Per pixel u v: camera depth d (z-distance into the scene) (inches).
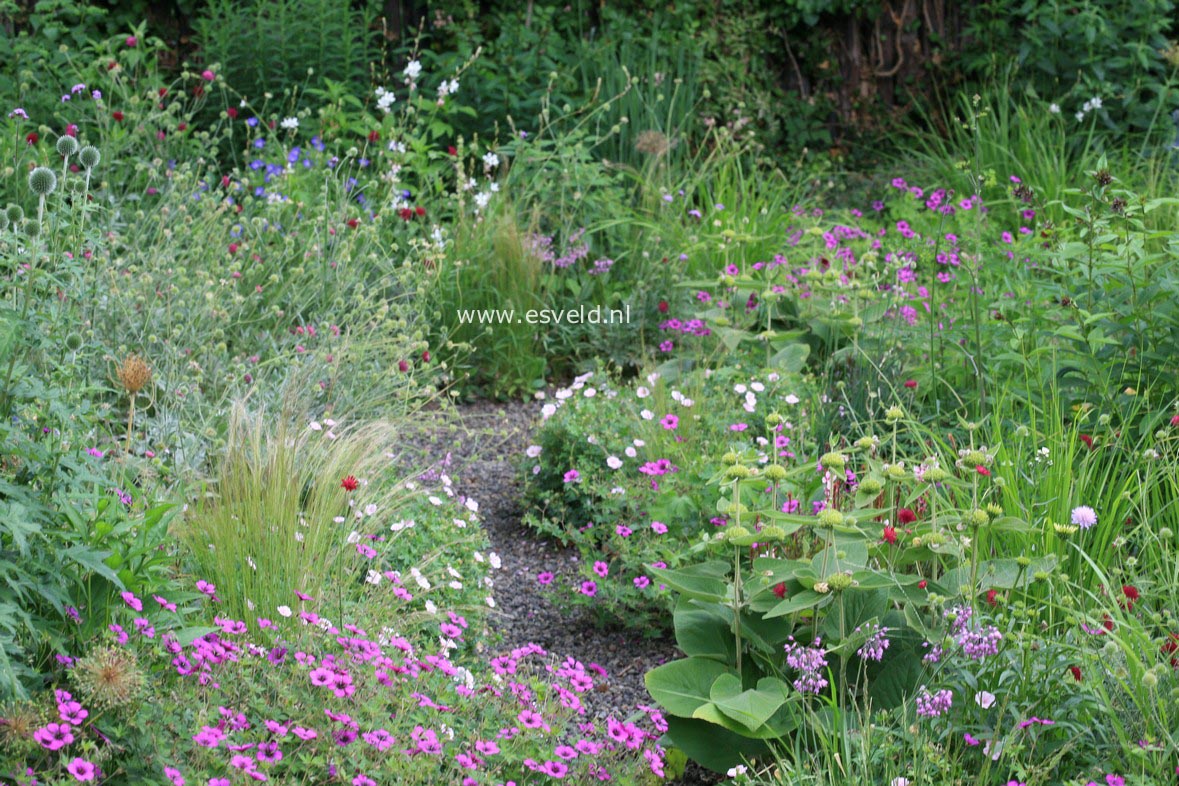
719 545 162.9
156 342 191.5
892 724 126.2
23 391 112.8
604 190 302.0
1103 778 114.0
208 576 136.5
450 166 315.9
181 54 343.0
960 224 291.3
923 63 390.9
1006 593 137.7
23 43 304.8
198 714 105.0
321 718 111.1
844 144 389.1
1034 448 168.6
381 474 179.0
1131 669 119.1
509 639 165.0
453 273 253.4
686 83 355.3
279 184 254.8
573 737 130.3
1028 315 211.9
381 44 350.3
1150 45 365.1
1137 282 193.3
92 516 110.4
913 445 195.6
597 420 202.7
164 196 240.8
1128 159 324.8
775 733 125.4
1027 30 368.5
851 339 237.0
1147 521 153.3
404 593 145.0
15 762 92.7
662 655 162.2
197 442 170.2
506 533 195.3
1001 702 121.4
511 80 329.7
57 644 102.7
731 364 233.5
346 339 198.1
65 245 166.9
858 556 135.0
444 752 115.0
